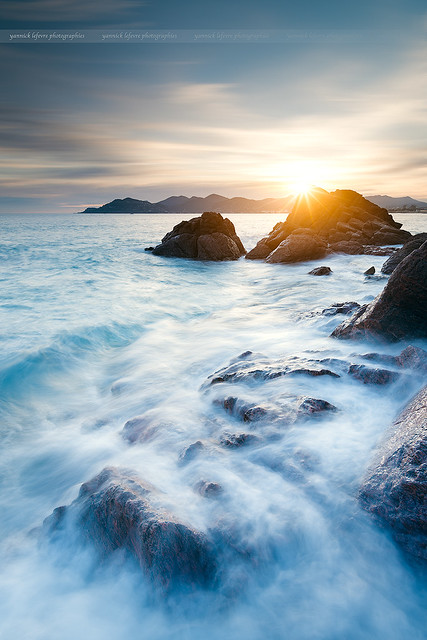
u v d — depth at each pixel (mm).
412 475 3289
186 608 3084
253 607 3021
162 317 14078
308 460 4215
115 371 9383
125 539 3545
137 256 34344
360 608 2977
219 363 8727
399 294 7684
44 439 6414
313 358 7121
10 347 10539
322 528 3445
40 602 3449
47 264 28578
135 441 5562
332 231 36844
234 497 3832
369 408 5219
